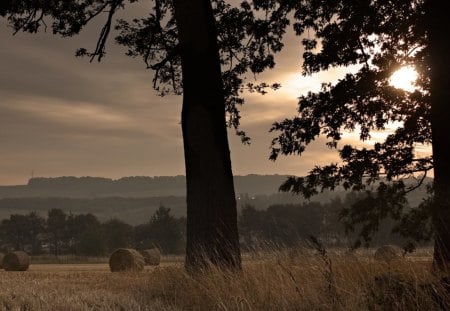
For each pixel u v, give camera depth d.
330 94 11.59
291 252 7.78
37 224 147.38
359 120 11.69
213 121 11.93
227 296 7.62
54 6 13.20
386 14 11.13
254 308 6.80
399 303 5.48
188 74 12.14
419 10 10.44
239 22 14.03
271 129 12.12
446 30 9.05
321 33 12.16
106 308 7.65
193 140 11.84
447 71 8.98
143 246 109.31
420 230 9.22
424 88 10.44
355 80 11.26
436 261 7.63
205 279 8.52
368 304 5.67
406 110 10.98
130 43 14.49
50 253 137.75
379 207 10.19
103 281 14.76
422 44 10.95
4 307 8.36
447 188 8.38
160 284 9.52
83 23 13.60
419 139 10.79
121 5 13.91
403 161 10.61
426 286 5.66
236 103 15.34
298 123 11.88
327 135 11.84
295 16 13.20
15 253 40.84
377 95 11.30
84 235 108.12
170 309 7.70
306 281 6.92
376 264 7.11
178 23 12.41
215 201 11.56
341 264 7.23
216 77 12.18
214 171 11.69
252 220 58.53
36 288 11.91
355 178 10.76
